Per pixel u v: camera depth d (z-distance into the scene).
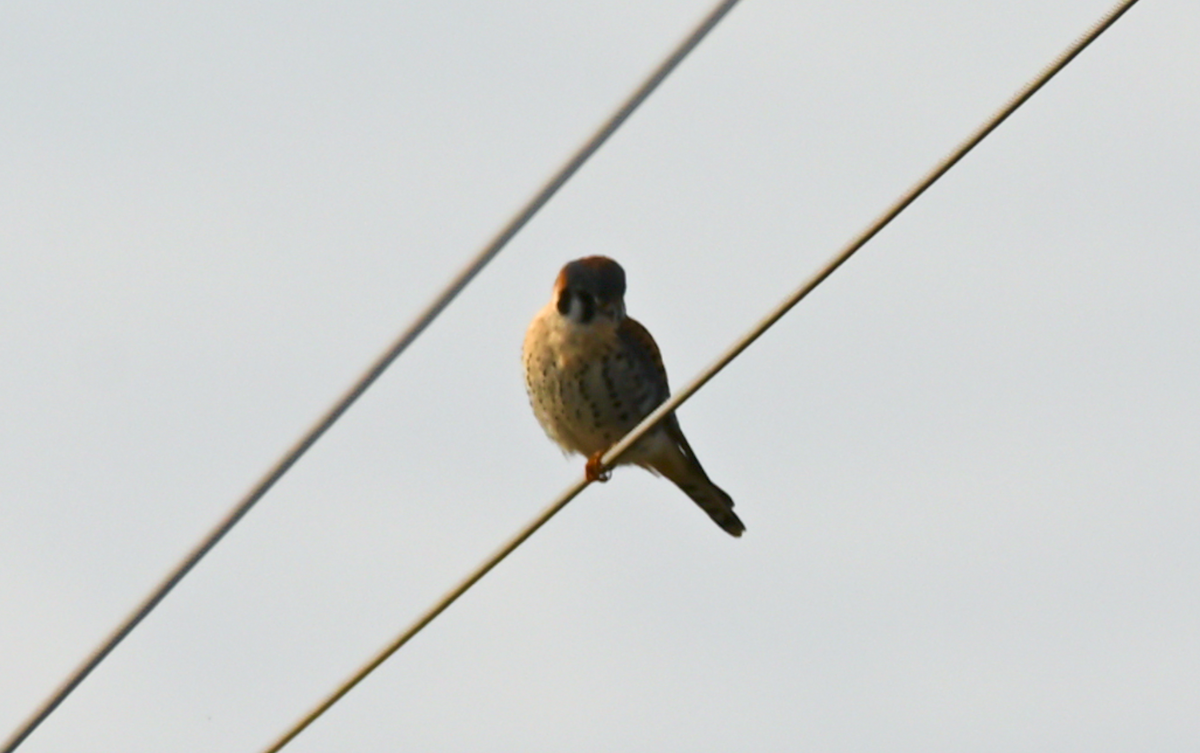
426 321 10.69
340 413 11.09
